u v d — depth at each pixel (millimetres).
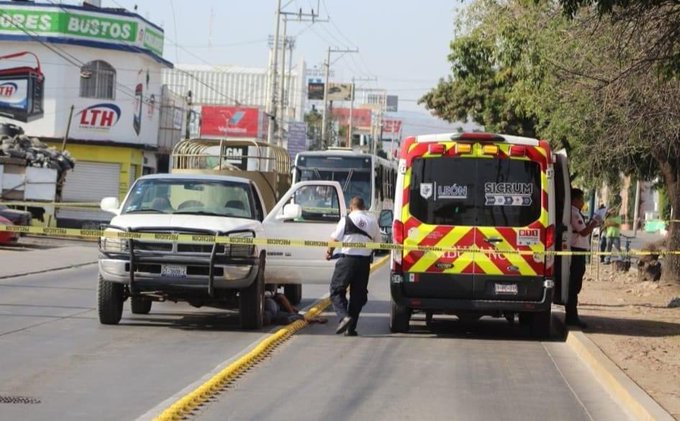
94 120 54719
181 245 15141
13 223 34625
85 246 37906
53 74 53938
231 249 15188
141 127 56906
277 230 17188
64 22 53688
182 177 16969
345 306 15930
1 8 53750
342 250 15883
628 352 14039
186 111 69312
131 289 15188
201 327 16219
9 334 14406
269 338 14820
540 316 16016
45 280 23938
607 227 37875
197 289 15109
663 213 65250
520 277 15406
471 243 15430
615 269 32469
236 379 11617
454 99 45531
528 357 14188
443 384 11711
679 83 17672
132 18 55219
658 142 19844
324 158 39156
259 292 15859
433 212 15508
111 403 9938
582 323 17188
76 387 10711
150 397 10305
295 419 9547
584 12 18422
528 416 10031
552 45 19953
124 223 15289
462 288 15445
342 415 9773
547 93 21734
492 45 26641
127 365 12219
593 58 18422
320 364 12906
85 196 54875
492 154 15430
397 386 11469
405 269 15547
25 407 9602
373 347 14695
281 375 11977
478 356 14117
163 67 60406
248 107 80812
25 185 42062
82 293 21031
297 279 17250
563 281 16656
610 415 10273
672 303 21672
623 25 16125
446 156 15523
